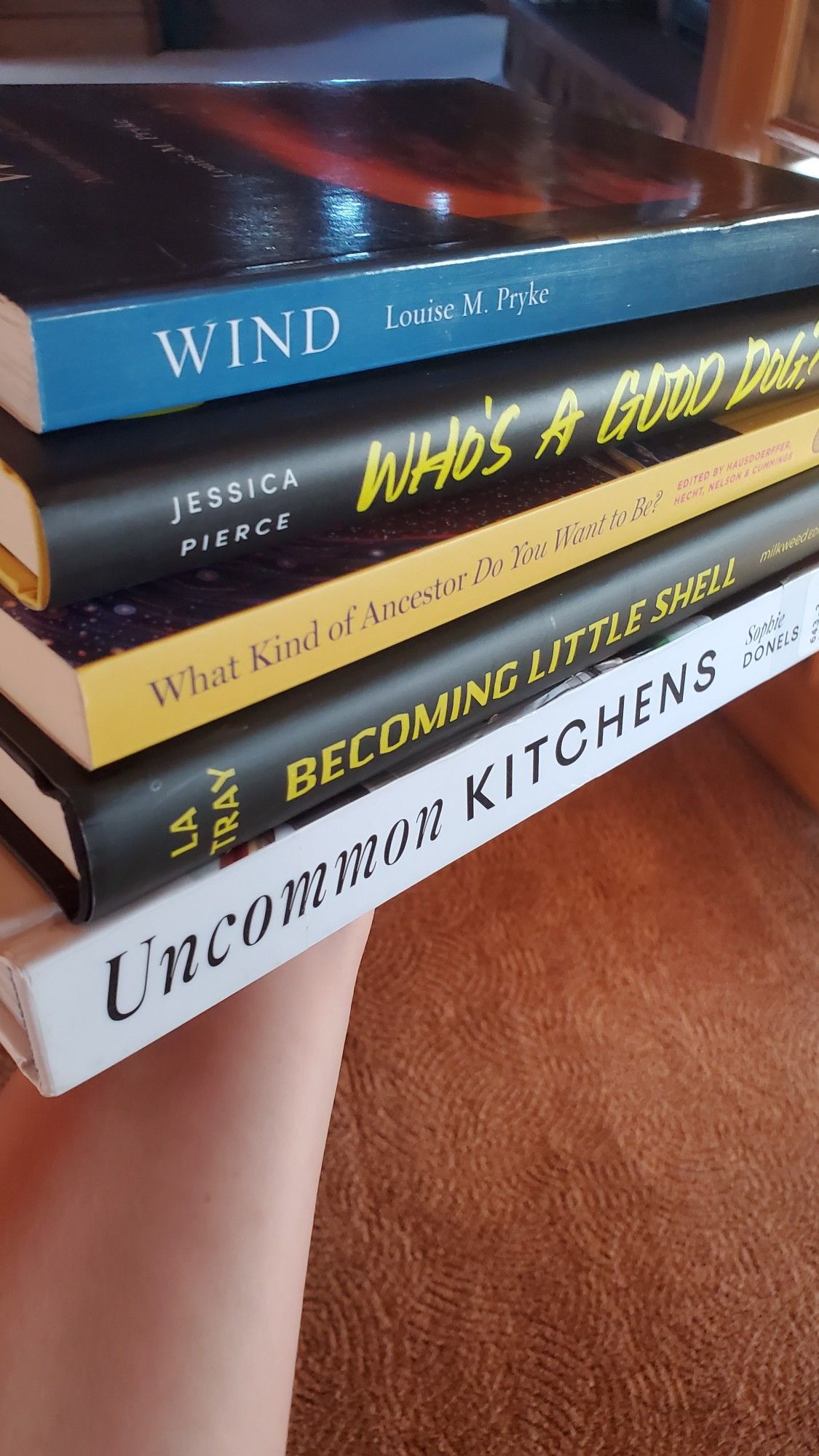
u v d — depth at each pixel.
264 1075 0.32
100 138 0.33
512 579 0.31
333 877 0.30
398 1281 0.48
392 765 0.30
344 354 0.26
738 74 0.52
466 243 0.28
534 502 0.30
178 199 0.28
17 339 0.21
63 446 0.22
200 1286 0.28
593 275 0.30
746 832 0.67
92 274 0.23
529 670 0.32
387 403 0.27
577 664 0.34
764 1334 0.47
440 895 0.63
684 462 0.34
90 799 0.23
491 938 0.61
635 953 0.60
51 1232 0.29
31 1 0.46
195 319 0.23
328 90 0.44
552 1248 0.49
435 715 0.30
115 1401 0.26
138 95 0.39
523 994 0.58
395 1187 0.51
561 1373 0.46
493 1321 0.47
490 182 0.34
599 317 0.31
